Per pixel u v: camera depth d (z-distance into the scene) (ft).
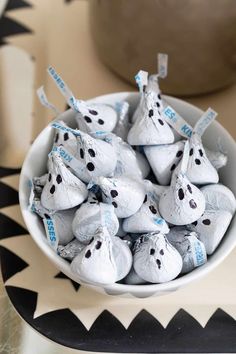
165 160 1.12
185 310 1.14
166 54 1.22
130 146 1.14
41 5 1.54
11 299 1.15
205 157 1.11
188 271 1.07
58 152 1.06
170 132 1.12
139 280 1.05
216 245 1.07
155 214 1.07
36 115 1.37
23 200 1.10
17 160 1.31
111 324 1.13
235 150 1.14
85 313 1.14
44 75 1.43
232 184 1.14
